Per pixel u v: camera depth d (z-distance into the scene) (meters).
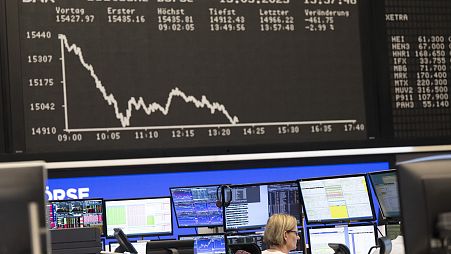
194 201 5.30
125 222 5.30
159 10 5.55
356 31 5.86
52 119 5.34
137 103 5.46
